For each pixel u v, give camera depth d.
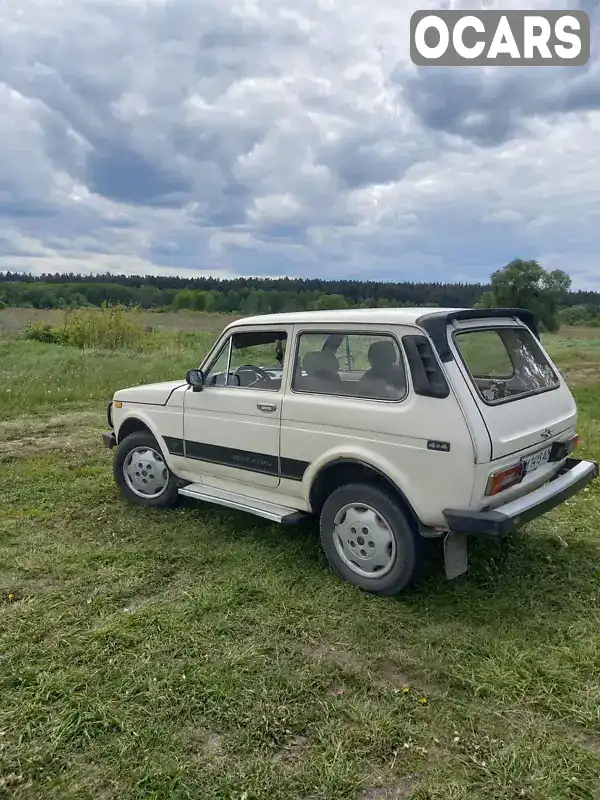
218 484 4.81
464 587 3.84
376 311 3.81
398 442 3.51
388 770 2.41
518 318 4.24
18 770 2.43
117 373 13.57
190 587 3.90
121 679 2.97
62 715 2.71
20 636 3.33
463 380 3.35
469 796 2.28
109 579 4.01
